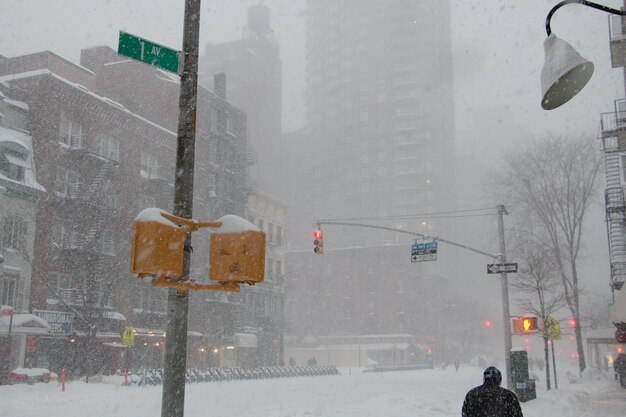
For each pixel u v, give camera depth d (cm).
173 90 5891
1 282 3684
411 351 9006
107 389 2994
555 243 4519
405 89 13838
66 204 4112
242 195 6247
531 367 6612
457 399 2345
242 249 586
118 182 4706
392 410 1886
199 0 707
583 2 686
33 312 3828
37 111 4247
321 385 3650
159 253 552
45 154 4156
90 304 3931
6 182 3762
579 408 2205
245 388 3297
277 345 6644
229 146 6231
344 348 8375
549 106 670
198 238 5569
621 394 2984
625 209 3284
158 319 4881
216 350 5556
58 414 1892
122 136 4812
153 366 4744
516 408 802
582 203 4731
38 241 4000
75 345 3956
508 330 2670
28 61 5003
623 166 3469
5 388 2942
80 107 4475
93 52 6053
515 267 2650
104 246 4284
